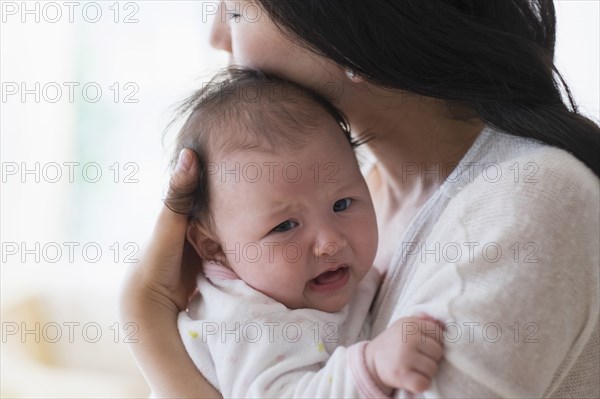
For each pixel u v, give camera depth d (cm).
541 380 68
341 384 71
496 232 73
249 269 89
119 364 279
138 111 316
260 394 80
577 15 230
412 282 80
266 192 87
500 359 67
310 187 87
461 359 67
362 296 93
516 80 84
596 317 73
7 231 307
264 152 88
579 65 231
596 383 75
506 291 70
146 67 314
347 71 85
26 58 308
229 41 98
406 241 89
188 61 310
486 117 84
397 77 83
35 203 317
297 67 91
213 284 93
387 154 97
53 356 281
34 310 287
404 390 69
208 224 93
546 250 71
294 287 88
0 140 307
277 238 88
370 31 80
